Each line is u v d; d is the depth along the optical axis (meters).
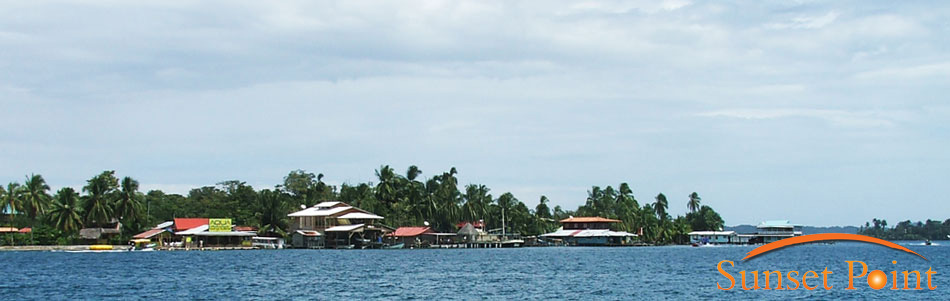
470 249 176.12
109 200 155.62
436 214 197.50
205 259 113.06
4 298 59.06
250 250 157.38
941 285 69.38
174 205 191.62
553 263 106.56
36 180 148.75
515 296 62.22
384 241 176.50
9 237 152.00
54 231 155.50
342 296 61.88
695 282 73.69
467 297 61.50
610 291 65.44
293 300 59.16
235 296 61.25
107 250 149.00
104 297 60.00
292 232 172.62
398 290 66.31
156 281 72.88
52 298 59.25
